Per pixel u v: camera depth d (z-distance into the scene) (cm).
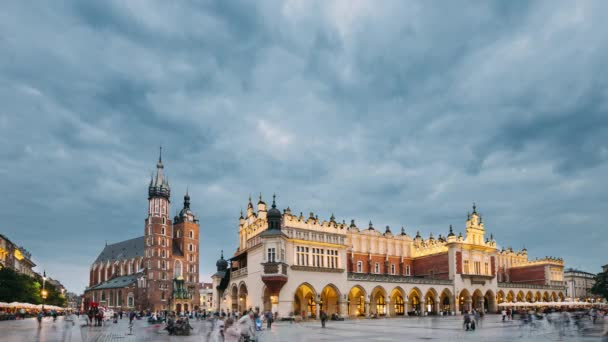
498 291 11381
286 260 7962
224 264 11725
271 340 3906
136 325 7225
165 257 19488
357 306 9400
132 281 19512
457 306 10062
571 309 10806
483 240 11231
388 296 9162
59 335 4678
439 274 10606
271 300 7581
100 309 7419
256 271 8062
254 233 8875
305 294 8638
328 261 8488
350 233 10306
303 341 3816
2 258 13275
